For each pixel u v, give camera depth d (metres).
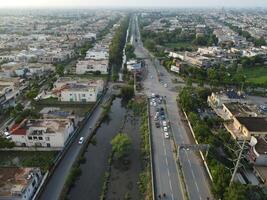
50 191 132.38
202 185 134.75
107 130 197.00
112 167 152.38
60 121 179.38
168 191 130.50
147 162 152.88
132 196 130.00
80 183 139.75
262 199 115.62
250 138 171.00
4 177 126.62
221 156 155.00
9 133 172.00
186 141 174.88
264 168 147.12
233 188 116.12
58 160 154.00
